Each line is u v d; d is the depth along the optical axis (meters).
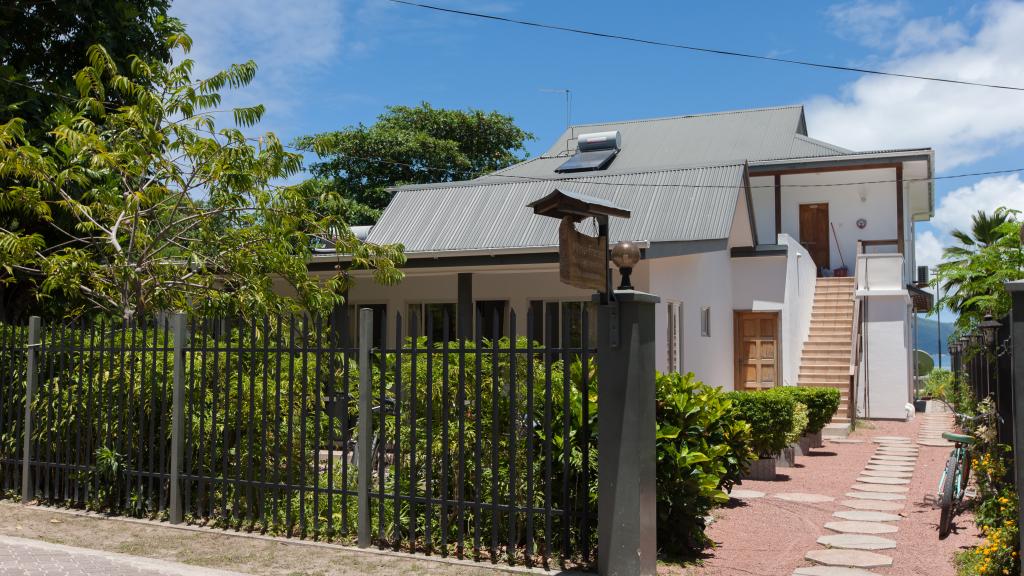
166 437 7.89
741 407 10.80
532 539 6.12
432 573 5.98
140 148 9.46
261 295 9.66
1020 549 5.12
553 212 5.50
